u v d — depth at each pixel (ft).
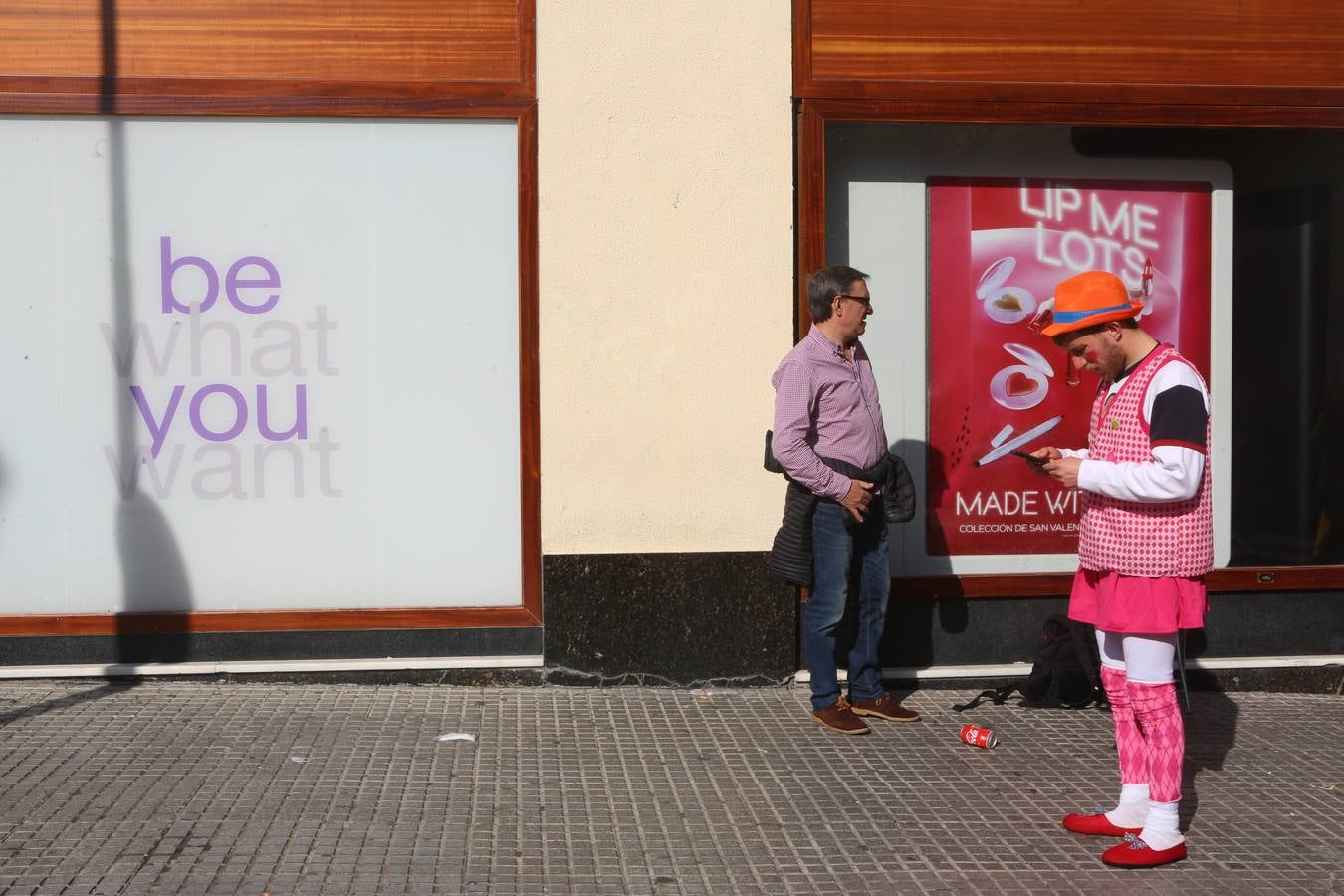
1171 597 13.38
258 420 19.62
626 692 19.71
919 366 20.85
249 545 19.69
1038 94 20.18
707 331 19.66
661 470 19.72
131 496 19.49
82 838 13.69
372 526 19.84
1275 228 21.43
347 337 19.67
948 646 20.74
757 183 19.62
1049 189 20.94
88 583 19.48
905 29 19.94
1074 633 19.27
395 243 19.65
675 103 19.47
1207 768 17.15
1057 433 21.09
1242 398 21.48
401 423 19.81
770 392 19.79
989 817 14.97
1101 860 13.78
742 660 19.98
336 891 12.62
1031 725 18.71
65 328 19.29
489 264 19.75
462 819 14.51
